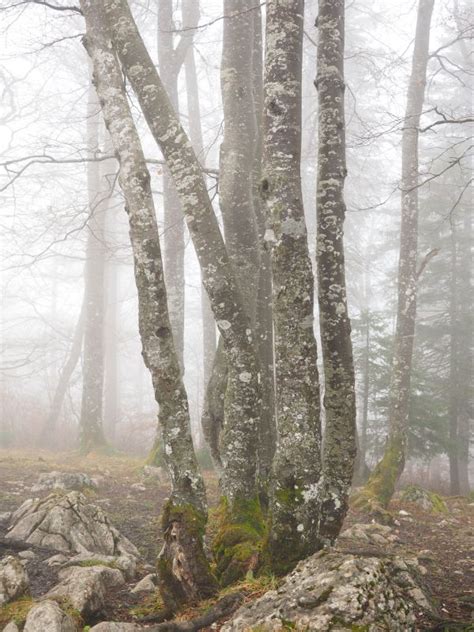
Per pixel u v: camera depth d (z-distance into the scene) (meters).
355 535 8.38
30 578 5.60
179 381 5.35
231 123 7.74
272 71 5.38
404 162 12.49
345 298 5.80
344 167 6.03
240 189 7.49
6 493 9.13
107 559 6.08
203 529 5.12
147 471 11.85
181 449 5.25
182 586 4.93
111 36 6.18
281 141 5.29
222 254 6.00
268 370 7.48
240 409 5.93
